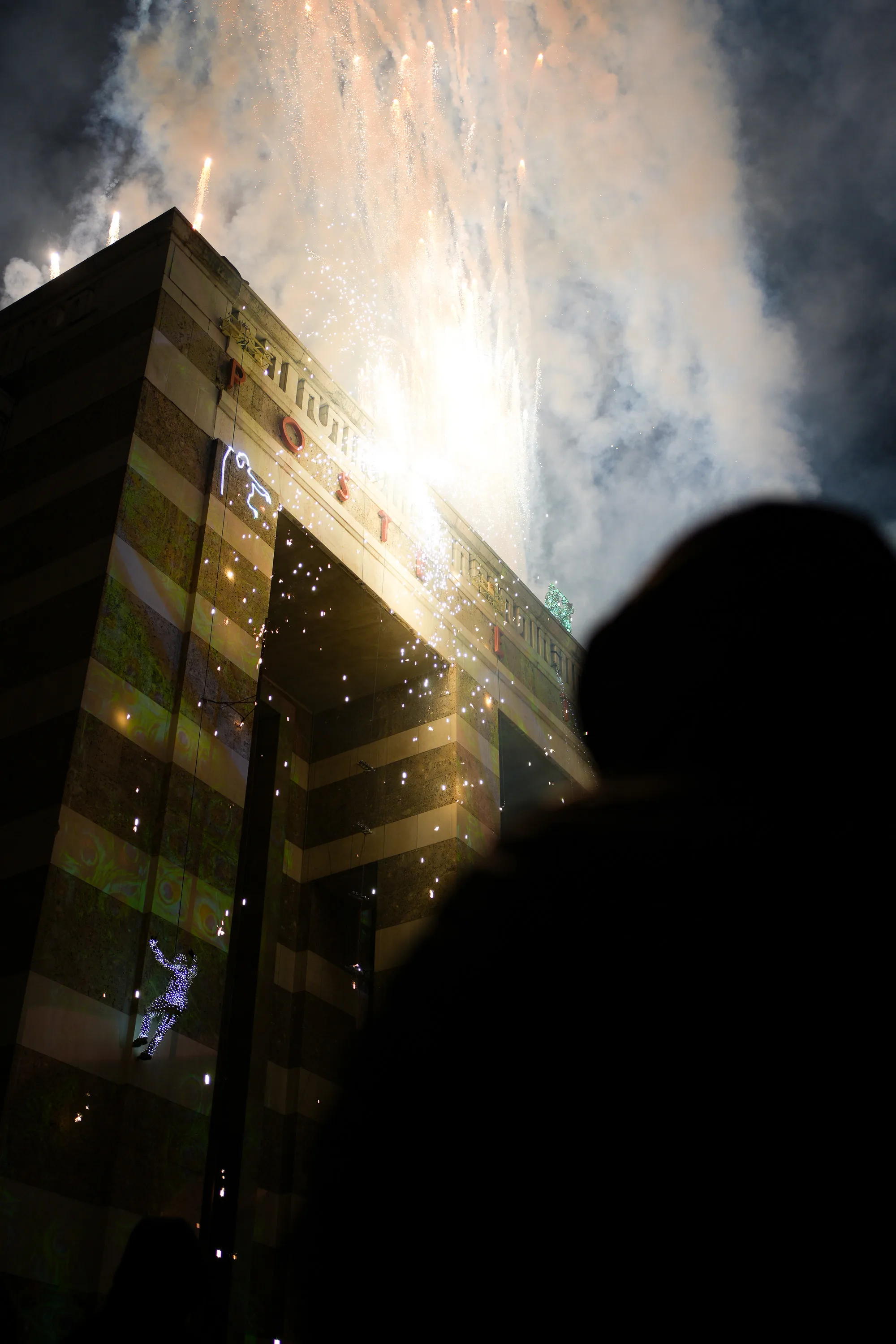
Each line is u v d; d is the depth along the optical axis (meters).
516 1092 0.79
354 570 14.37
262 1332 12.07
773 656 1.00
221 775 11.18
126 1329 3.80
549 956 0.83
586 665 1.13
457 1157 0.77
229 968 13.30
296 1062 14.09
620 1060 0.78
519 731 16.81
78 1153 8.72
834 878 0.83
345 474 14.73
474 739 15.66
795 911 0.82
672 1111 0.76
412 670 15.88
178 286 12.84
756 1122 0.75
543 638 18.55
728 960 0.81
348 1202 0.77
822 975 0.79
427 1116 0.79
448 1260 0.74
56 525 11.44
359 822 15.29
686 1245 0.72
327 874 15.16
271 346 14.02
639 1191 0.74
